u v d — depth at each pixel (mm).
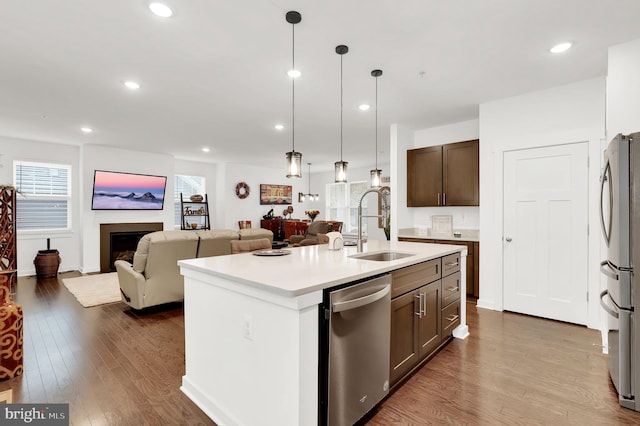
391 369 2012
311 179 10734
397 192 4785
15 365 2240
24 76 3014
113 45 2465
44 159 5820
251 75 3033
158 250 3543
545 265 3463
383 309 1896
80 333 3074
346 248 2992
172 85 3260
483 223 3883
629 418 1799
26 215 5695
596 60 2758
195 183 8367
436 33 2322
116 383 2182
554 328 3180
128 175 6438
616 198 1971
